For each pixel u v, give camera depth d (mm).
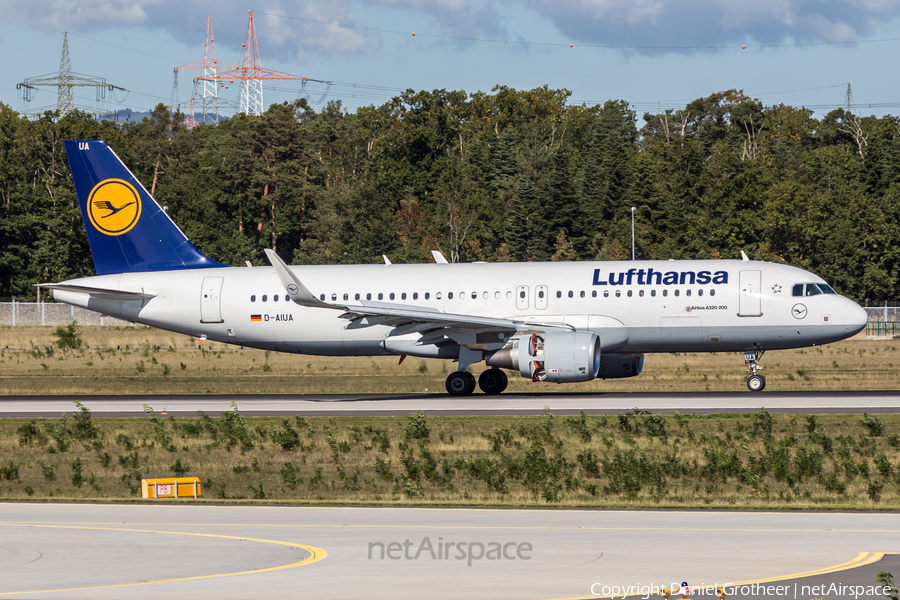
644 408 131000
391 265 160000
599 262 153750
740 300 145000
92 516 68188
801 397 140875
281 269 135125
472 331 145000
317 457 101250
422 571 50125
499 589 46344
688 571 49594
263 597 45031
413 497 78062
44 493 85375
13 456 106000
